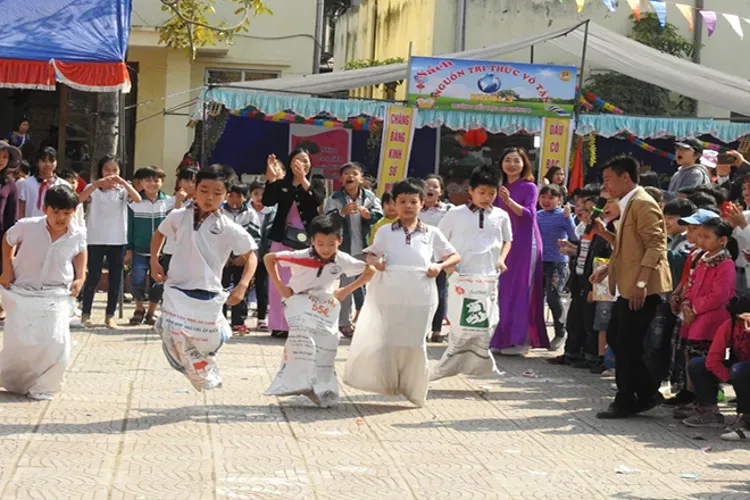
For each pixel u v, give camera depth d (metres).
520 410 8.79
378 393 8.74
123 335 11.90
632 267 8.38
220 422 7.84
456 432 7.86
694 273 8.57
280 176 12.07
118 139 15.82
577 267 10.96
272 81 17.81
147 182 12.66
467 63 15.88
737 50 21.44
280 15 22.67
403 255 8.55
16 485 6.00
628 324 8.47
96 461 6.60
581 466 6.98
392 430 7.83
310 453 7.03
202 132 16.72
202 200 7.94
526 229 11.59
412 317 8.54
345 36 31.41
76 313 13.02
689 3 21.44
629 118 16.53
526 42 17.41
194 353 7.97
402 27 24.12
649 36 20.98
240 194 12.56
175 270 8.00
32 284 8.34
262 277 12.75
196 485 6.17
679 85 17.55
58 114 23.20
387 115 15.88
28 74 12.75
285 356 8.42
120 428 7.51
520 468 6.86
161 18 22.20
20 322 8.27
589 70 21.39
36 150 23.17
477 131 19.77
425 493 6.20
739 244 8.91
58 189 8.25
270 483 6.27
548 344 11.84
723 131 16.61
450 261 8.68
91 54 12.92
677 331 9.01
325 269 8.34
